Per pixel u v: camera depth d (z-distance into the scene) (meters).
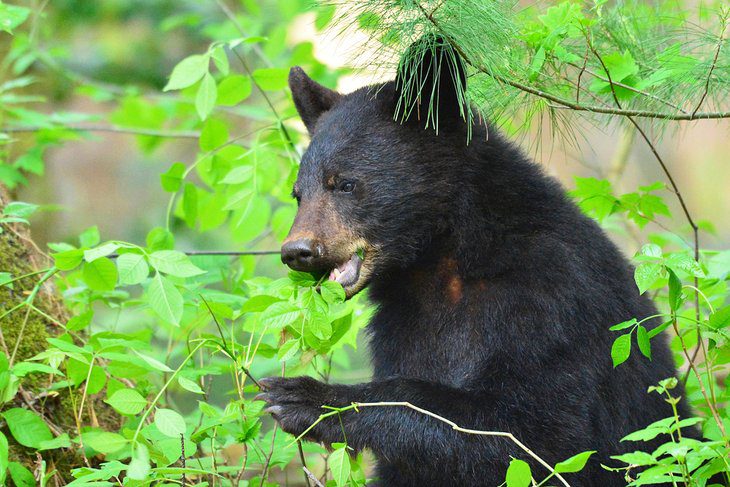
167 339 11.07
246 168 9.52
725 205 22.66
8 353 8.20
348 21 7.65
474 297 7.80
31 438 7.12
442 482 7.64
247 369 7.16
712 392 7.02
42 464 6.86
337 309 8.45
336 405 7.17
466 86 7.68
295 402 7.18
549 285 7.41
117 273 7.52
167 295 6.79
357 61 7.84
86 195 19.75
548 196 7.88
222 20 19.53
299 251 7.36
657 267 6.57
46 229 19.06
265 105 15.66
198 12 19.80
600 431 7.39
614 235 13.11
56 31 19.80
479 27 7.42
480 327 7.68
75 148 20.08
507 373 7.33
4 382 6.82
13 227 9.05
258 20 15.97
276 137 10.91
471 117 7.90
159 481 6.89
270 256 13.71
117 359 6.75
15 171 11.59
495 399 7.24
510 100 8.11
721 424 6.71
